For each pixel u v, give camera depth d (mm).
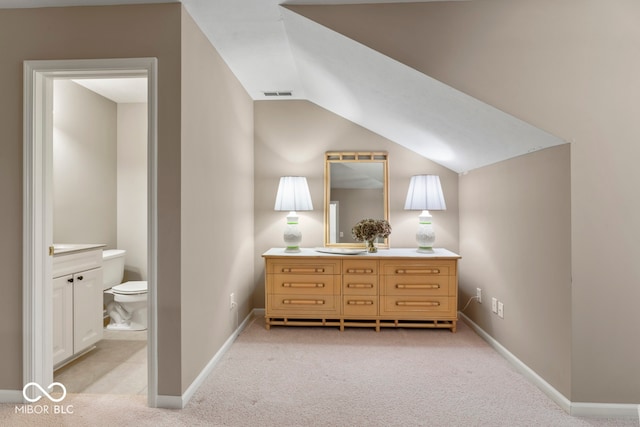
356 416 1779
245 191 3227
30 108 1886
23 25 1898
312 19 1953
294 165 3559
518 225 2314
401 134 3186
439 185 3246
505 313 2496
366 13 1950
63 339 2309
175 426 1695
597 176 1814
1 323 1905
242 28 2158
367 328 3113
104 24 1884
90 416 1776
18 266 1896
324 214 3531
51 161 2002
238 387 2072
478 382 2137
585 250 1807
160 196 1847
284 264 3051
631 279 1802
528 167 2193
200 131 2131
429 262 2996
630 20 1842
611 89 1842
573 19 1866
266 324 3094
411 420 1748
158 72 1859
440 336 2918
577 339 1805
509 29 1897
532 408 1860
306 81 2994
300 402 1910
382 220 3324
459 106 2105
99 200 3457
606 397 1800
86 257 2541
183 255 1874
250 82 3066
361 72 2320
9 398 1904
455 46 1921
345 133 3543
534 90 1877
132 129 3711
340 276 3027
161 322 1851
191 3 1881
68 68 1885
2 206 1899
